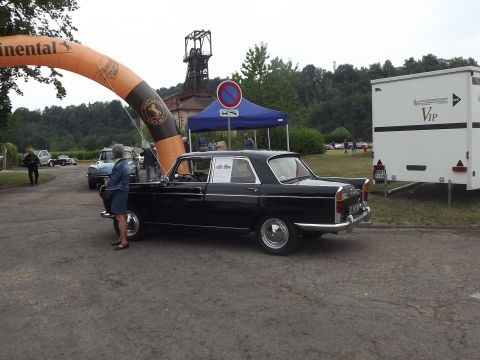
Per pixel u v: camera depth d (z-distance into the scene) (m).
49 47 14.12
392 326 4.44
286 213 6.98
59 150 113.50
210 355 3.92
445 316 4.67
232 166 7.52
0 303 5.30
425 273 6.12
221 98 10.48
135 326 4.57
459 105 10.40
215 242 8.14
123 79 14.30
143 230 8.29
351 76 152.38
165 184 7.96
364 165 23.28
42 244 8.34
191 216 7.75
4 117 23.42
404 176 11.45
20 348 4.14
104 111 131.88
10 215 11.98
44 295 5.55
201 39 66.50
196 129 14.33
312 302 5.12
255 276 6.12
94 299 5.38
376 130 11.86
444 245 7.64
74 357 3.95
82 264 6.91
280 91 36.75
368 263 6.63
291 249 7.05
